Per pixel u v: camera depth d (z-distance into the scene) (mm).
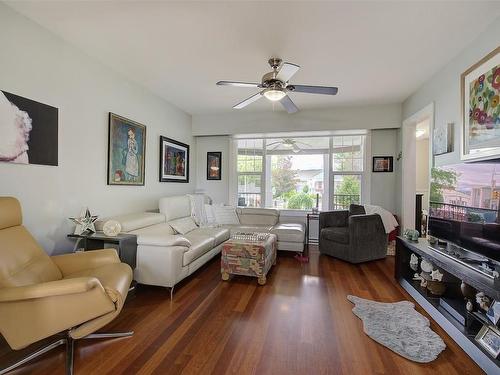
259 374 1527
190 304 2410
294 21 2098
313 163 5031
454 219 2242
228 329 1998
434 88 3090
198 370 1558
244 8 1947
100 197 2951
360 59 2723
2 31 1964
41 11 2039
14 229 1825
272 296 2592
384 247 3895
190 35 2332
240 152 5324
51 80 2350
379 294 2654
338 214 4367
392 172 4480
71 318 1491
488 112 2068
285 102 2906
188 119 5031
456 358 1688
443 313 2039
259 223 4703
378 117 4328
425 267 2473
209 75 3215
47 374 1527
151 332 1951
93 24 2199
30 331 1449
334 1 1857
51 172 2373
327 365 1608
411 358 1672
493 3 1864
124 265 2049
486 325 1674
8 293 1380
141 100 3635
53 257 2061
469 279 1752
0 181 1976
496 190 1804
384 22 2096
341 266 3566
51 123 2355
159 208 3764
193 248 2949
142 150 3650
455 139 2617
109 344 1802
